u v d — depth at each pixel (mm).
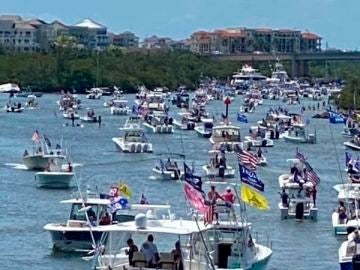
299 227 142000
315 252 124562
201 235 88125
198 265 87438
